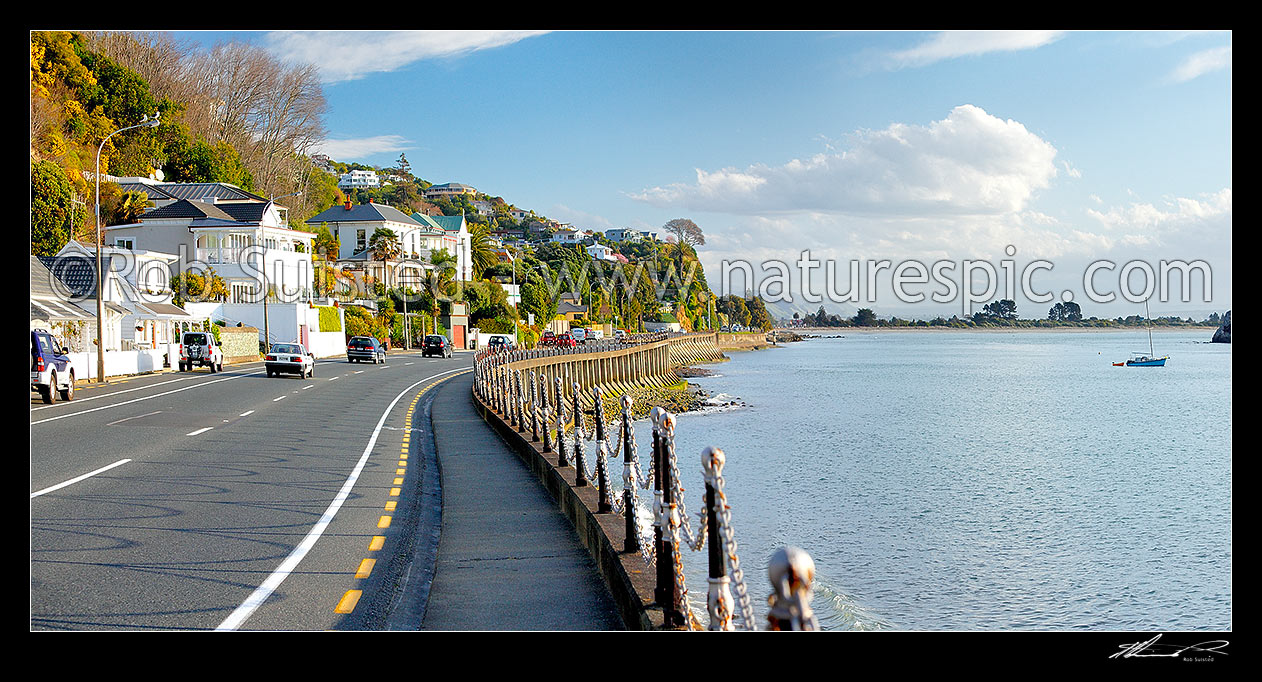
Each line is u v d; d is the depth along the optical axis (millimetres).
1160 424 46906
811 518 22609
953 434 42312
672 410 55375
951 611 15320
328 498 13750
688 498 19016
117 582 8727
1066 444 38938
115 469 15867
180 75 107562
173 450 18578
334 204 141750
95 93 87062
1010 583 17094
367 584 8875
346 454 19062
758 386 78750
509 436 20188
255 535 11008
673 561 6191
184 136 99375
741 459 33531
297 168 127062
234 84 114500
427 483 15641
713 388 76625
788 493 26234
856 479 29078
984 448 37469
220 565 9492
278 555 10023
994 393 68250
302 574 9227
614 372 75062
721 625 5371
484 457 18547
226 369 55000
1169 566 18531
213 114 112188
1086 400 61750
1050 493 27062
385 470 16922
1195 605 15891
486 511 12727
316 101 120688
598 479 10227
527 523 11883
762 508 23812
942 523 22438
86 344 48406
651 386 83750
